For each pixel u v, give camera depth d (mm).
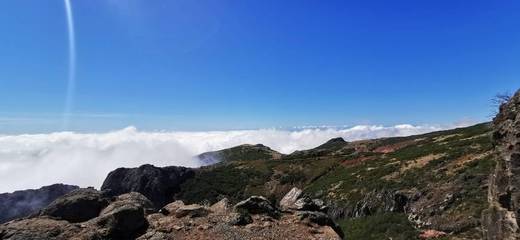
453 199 38406
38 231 15766
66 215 18766
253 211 20578
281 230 18516
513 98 16875
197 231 18078
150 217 20016
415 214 40000
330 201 55719
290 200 23422
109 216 17641
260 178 97125
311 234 18234
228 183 99875
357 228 42531
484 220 16797
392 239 36656
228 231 18094
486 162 42281
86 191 20688
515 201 14430
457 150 52938
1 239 15047
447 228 34406
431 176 46406
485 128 62969
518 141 15047
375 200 48000
